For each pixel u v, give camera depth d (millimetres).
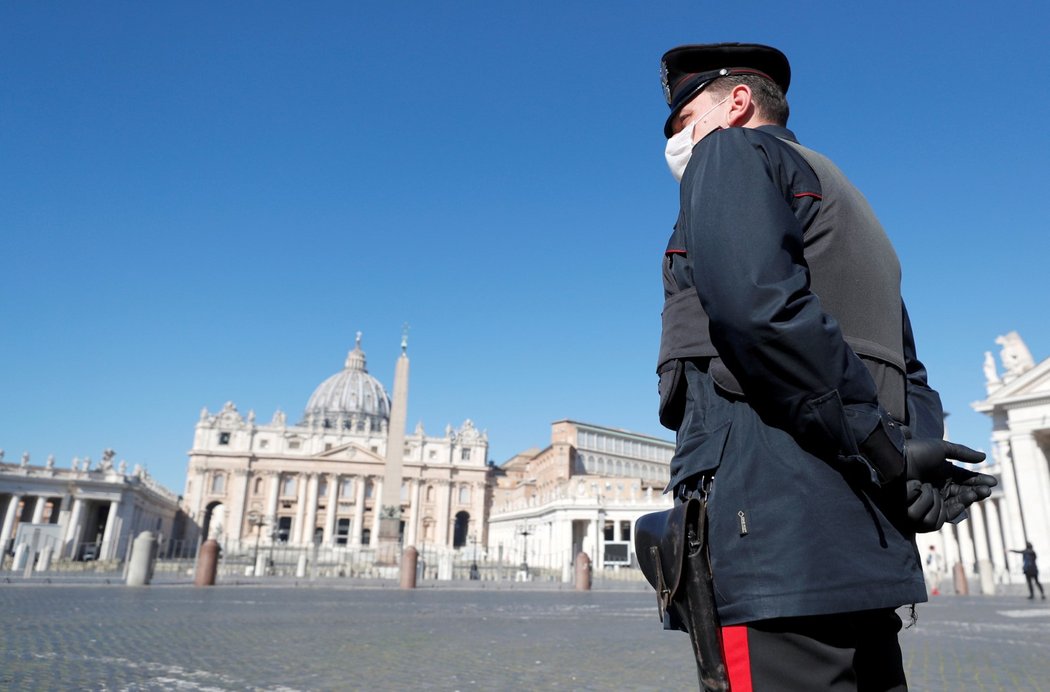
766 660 1415
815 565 1370
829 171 1766
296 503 124125
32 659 6680
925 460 1481
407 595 23094
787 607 1354
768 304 1329
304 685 5848
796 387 1340
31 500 86125
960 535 55500
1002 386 43188
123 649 7648
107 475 86500
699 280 1472
